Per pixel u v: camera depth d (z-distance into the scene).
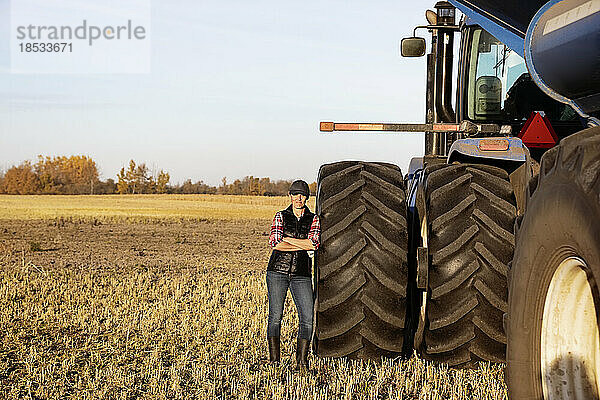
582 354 2.60
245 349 7.03
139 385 5.75
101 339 7.61
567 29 2.60
